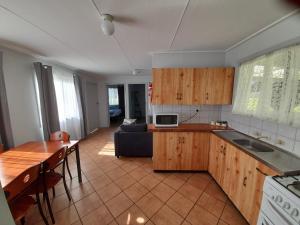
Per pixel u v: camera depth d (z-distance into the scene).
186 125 2.79
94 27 1.73
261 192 1.35
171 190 2.18
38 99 3.06
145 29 1.81
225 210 1.81
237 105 2.29
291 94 1.44
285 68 1.50
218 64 2.79
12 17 1.49
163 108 2.96
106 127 6.65
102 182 2.40
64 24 1.66
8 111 2.30
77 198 2.03
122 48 2.54
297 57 1.39
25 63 2.77
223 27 1.77
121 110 8.45
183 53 2.78
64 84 4.00
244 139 1.98
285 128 1.56
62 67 3.96
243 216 1.62
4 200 0.80
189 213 1.77
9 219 0.82
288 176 1.13
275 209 1.04
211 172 2.46
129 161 3.16
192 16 1.52
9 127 2.31
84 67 4.18
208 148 2.55
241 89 2.22
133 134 3.22
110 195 2.09
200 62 2.79
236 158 1.74
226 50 2.68
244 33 1.94
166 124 2.69
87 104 5.53
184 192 2.14
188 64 2.80
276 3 1.30
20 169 1.42
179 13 1.46
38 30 1.80
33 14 1.44
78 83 4.65
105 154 3.57
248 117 2.14
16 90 2.58
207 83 2.53
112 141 4.62
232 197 1.81
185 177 2.52
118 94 8.53
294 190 0.96
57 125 3.37
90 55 2.95
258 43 1.92
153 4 1.31
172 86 2.56
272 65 1.66
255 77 1.93
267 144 1.77
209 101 2.56
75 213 1.77
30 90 2.87
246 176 1.56
